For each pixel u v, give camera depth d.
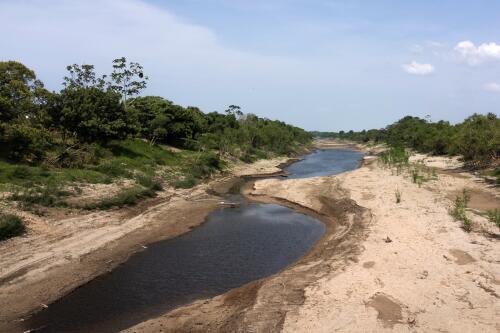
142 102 69.06
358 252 22.11
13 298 17.52
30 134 35.28
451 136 72.69
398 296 16.50
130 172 41.91
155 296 18.69
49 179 32.91
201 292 19.19
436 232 24.36
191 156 59.78
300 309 15.98
